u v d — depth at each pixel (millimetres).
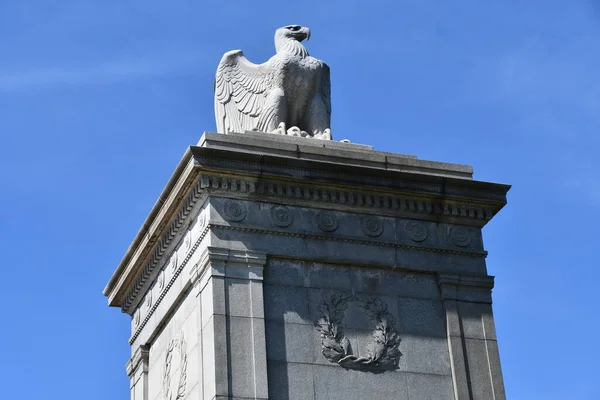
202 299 65375
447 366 66875
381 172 69062
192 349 66375
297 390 63656
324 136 73500
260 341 63781
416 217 69938
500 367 67625
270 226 66688
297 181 67562
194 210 67875
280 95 73438
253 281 65125
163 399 70750
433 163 71312
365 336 66188
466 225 70875
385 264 68062
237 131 74500
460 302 68688
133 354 77250
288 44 75688
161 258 72938
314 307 65938
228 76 75938
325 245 67438
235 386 62438
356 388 64688
